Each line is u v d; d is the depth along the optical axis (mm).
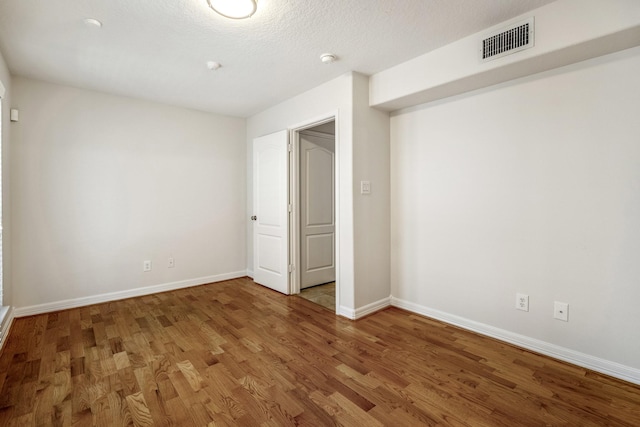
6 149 2760
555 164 2254
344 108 3047
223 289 4070
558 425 1616
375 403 1795
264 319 3051
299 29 2236
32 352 2379
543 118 2299
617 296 2023
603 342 2078
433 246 3023
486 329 2654
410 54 2645
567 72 2182
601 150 2062
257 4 1925
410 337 2635
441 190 2939
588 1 1843
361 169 3068
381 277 3297
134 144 3709
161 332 2748
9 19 2080
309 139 4098
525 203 2406
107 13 2025
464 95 2742
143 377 2053
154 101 3828
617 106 1998
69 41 2381
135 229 3738
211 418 1678
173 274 4035
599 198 2078
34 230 3129
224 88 3398
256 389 1927
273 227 4031
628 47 1938
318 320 3020
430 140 3008
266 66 2846
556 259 2266
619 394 1856
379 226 3258
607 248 2057
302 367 2174
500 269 2557
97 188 3482
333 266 4457
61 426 1614
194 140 4168
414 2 1939
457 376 2057
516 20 2113
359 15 2072
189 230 4156
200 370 2139
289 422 1647
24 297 3088
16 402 1796
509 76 2381
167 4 1934
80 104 3361
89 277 3451
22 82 3047
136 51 2547
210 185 4324
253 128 4480
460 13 2066
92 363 2223
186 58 2676
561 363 2205
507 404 1777
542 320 2338
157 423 1639
